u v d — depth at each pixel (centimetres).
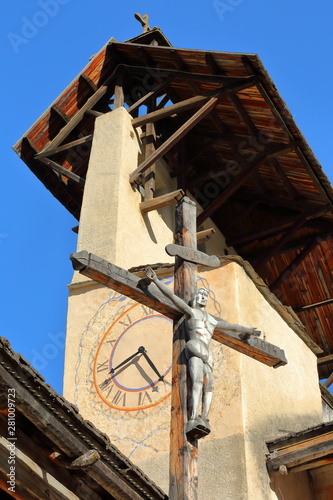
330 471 1558
